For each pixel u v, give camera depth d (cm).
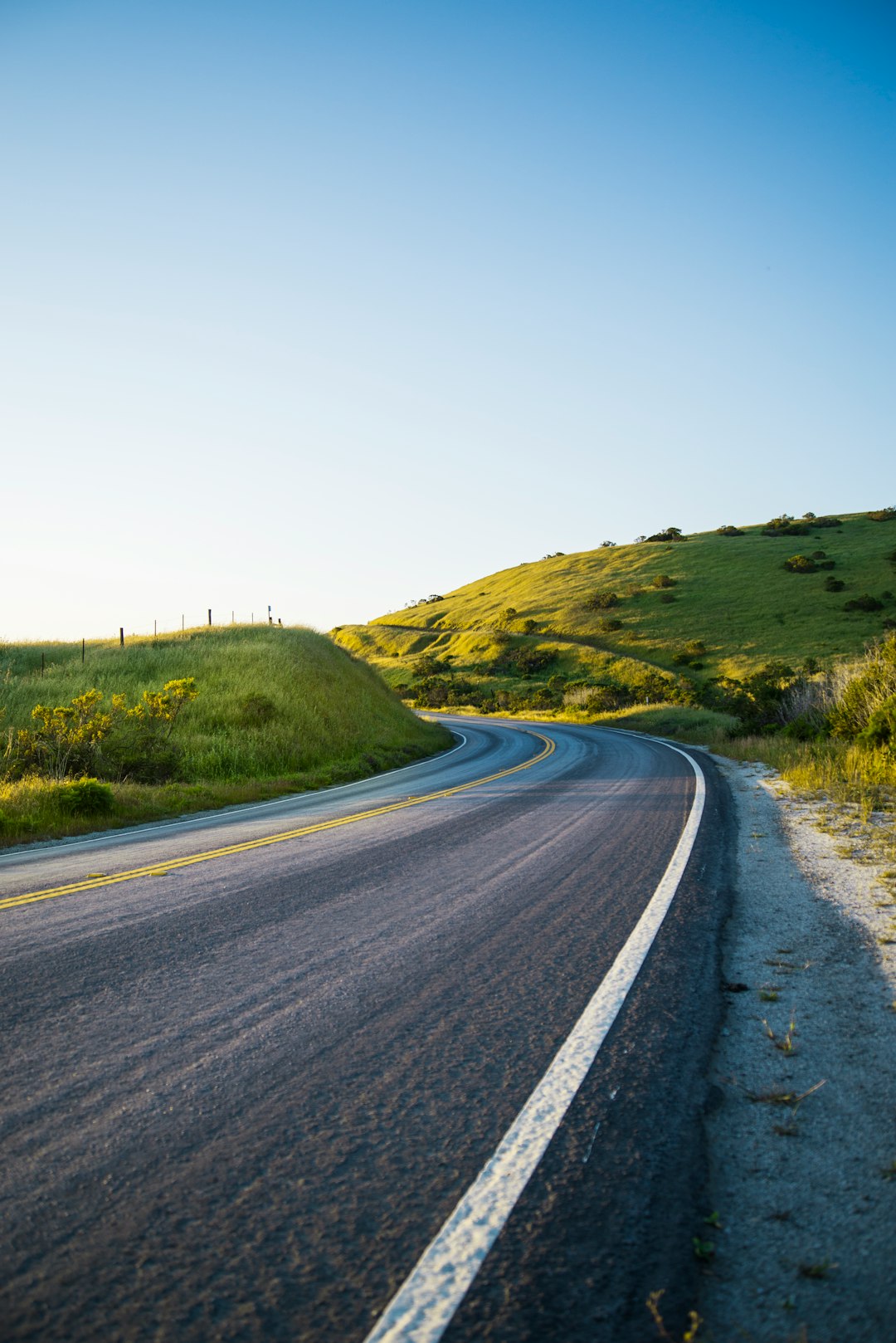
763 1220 234
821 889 659
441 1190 248
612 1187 250
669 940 520
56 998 420
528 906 617
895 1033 367
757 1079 326
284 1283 207
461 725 5219
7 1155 269
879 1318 194
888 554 10306
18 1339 188
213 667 2977
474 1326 191
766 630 8400
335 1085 321
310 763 2220
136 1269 213
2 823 1103
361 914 596
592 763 2208
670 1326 192
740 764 2027
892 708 1606
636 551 13288
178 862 841
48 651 3409
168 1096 311
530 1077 328
